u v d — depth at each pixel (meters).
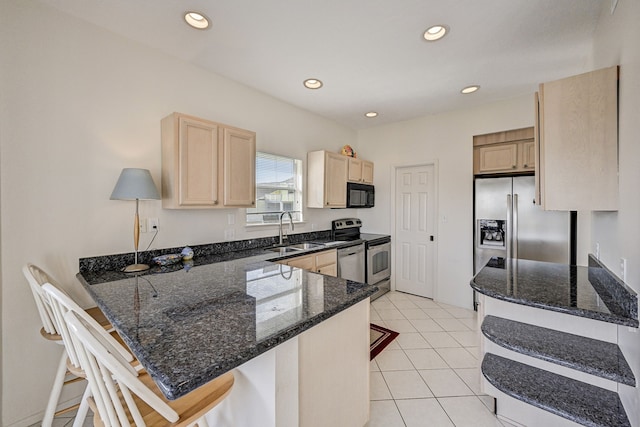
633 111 1.22
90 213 1.92
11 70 1.63
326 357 1.25
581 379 1.44
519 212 3.11
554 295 1.49
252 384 1.07
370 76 2.67
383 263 4.06
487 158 3.43
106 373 0.83
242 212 2.92
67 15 1.81
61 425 1.67
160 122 2.26
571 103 1.53
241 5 1.72
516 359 1.63
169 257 2.13
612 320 1.18
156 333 0.97
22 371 1.67
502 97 3.17
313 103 3.38
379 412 1.75
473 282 1.74
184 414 0.95
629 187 1.26
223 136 2.38
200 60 2.40
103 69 1.97
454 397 1.89
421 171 3.98
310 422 1.17
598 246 1.85
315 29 1.96
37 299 1.45
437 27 1.93
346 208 4.28
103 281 1.66
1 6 1.59
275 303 1.26
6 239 1.62
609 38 1.62
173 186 2.12
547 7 1.73
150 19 1.87
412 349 2.51
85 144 1.90
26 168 1.68
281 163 3.38
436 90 2.98
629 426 1.16
